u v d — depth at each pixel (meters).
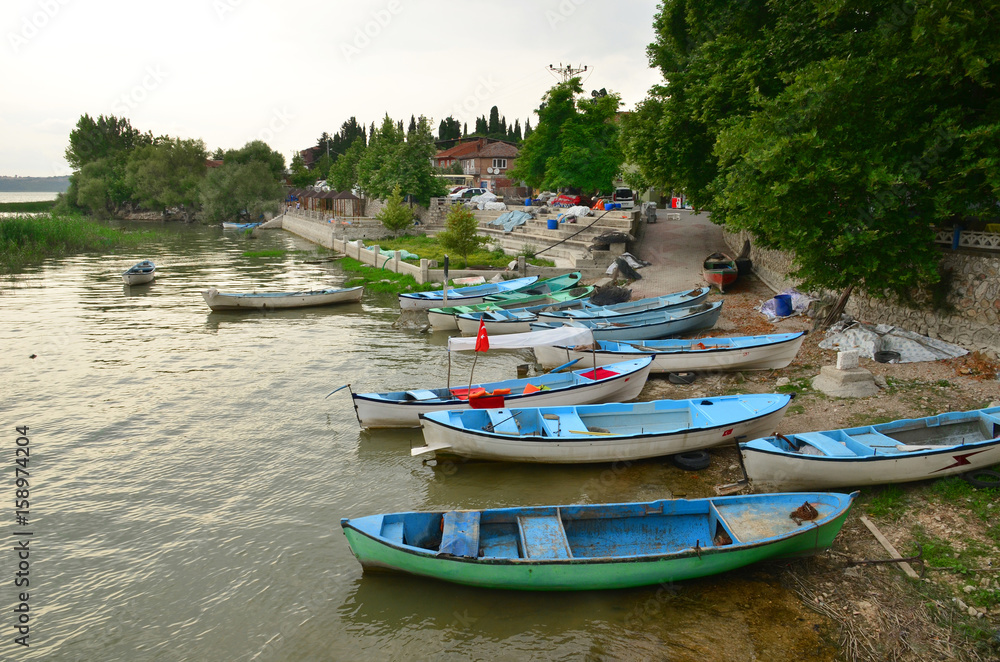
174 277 39.31
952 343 15.66
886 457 10.05
